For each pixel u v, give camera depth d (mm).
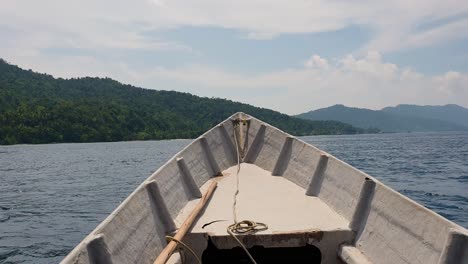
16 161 50469
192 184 6918
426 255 3572
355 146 72688
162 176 5930
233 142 10883
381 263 4098
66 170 38625
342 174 5969
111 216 4039
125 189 24938
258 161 9953
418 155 47812
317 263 5156
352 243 4711
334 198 5953
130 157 54469
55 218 16906
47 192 24547
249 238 4637
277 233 4641
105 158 53594
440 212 15289
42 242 13297
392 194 4449
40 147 92312
